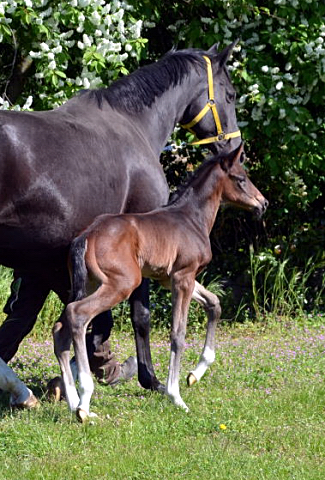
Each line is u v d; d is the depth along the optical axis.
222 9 12.93
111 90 8.10
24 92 12.50
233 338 12.30
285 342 11.46
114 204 7.46
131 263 7.01
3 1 10.38
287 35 12.70
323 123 13.14
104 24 10.91
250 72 12.75
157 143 8.41
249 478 5.87
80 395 6.84
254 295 13.75
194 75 8.69
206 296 8.02
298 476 5.94
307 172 13.65
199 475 5.91
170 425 6.95
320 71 12.48
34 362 9.75
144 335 8.27
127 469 5.97
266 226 14.90
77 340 6.78
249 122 13.02
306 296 14.35
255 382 8.83
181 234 7.55
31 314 8.26
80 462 6.07
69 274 7.49
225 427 6.94
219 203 8.04
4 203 6.61
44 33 11.05
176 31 13.29
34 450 6.30
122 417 7.20
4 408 7.57
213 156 8.07
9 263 7.25
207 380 8.88
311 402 7.87
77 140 7.12
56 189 6.81
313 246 14.61
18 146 6.63
